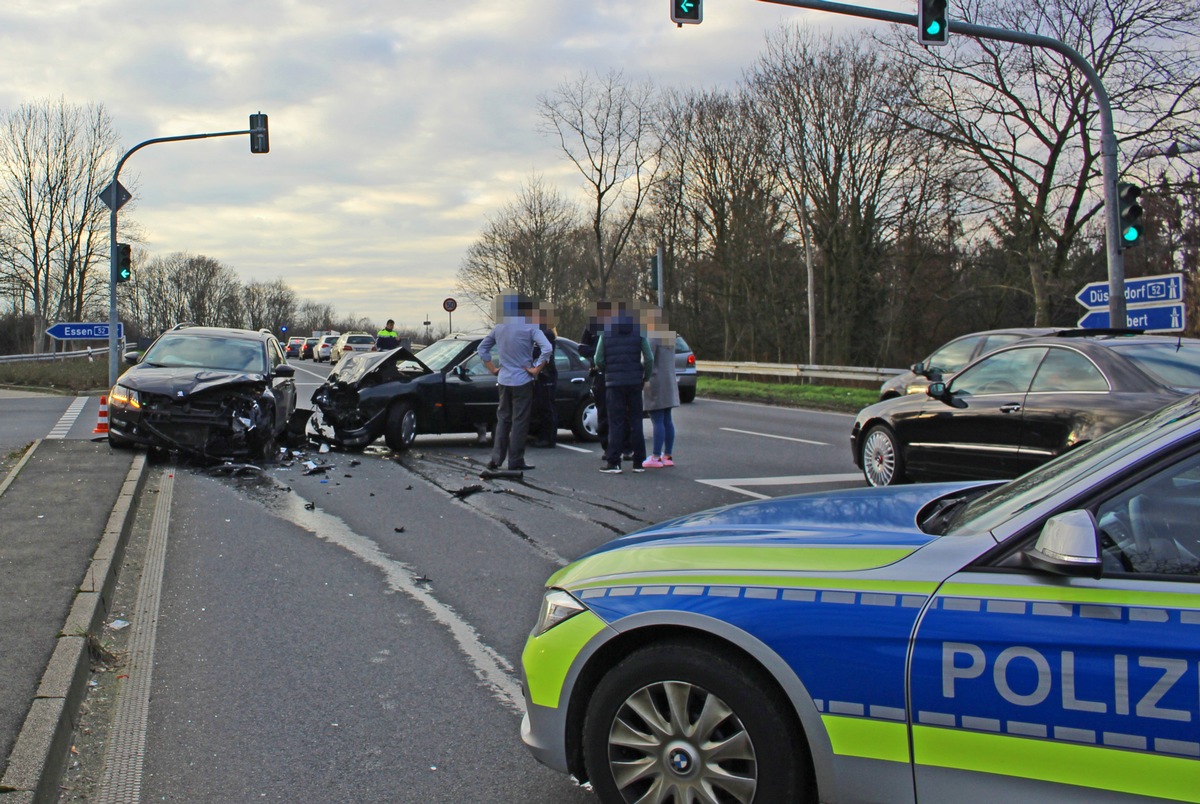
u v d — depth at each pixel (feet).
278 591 20.16
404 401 41.09
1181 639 7.84
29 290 183.83
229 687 14.94
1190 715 7.72
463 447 43.42
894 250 126.52
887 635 8.77
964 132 93.40
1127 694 7.93
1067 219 95.45
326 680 15.25
